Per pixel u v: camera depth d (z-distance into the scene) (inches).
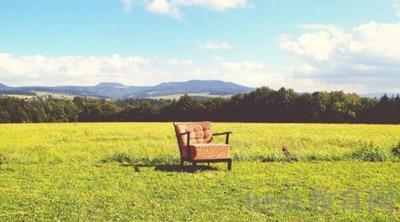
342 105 3179.1
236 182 487.8
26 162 624.7
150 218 343.3
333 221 338.6
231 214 356.2
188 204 386.6
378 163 645.3
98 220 336.8
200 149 575.2
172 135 1179.9
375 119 3149.6
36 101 3368.6
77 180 494.0
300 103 3260.3
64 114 3346.5
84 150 772.6
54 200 397.4
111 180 494.9
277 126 1784.0
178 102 3400.6
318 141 949.8
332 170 577.3
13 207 371.6
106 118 3427.7
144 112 3415.4
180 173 544.4
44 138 1093.8
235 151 709.9
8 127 1614.2
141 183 477.4
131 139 1058.1
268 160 666.8
